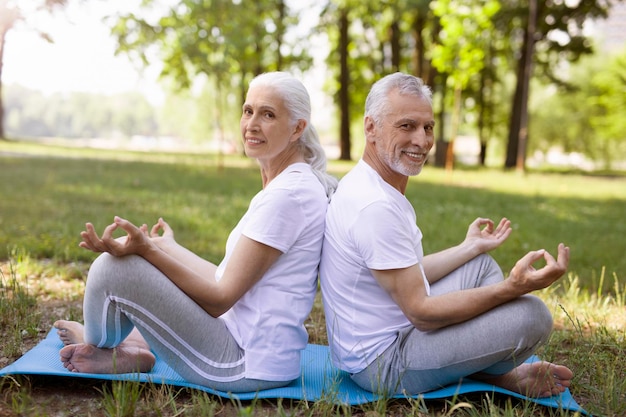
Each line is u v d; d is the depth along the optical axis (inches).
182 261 126.3
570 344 150.3
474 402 108.7
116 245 101.4
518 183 711.1
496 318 101.4
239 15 708.0
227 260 113.2
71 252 222.4
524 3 990.4
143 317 103.8
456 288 118.0
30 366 110.5
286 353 109.2
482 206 443.5
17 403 100.8
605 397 112.0
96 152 1137.4
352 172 112.9
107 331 106.7
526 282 97.3
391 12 951.0
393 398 108.9
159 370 115.8
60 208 334.3
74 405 103.5
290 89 110.5
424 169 901.8
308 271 111.3
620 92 1466.5
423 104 107.0
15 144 1224.2
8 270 199.8
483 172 896.9
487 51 1021.8
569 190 649.0
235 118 1749.5
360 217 105.3
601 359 131.8
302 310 110.9
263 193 109.4
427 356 105.1
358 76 1248.8
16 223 277.7
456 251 121.3
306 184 109.8
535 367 110.5
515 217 385.1
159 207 355.3
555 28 991.0
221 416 102.2
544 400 109.3
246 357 107.7
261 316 107.7
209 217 328.8
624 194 635.5
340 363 113.3
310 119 114.2
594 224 373.7
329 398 103.2
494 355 101.9
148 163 796.6
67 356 110.3
